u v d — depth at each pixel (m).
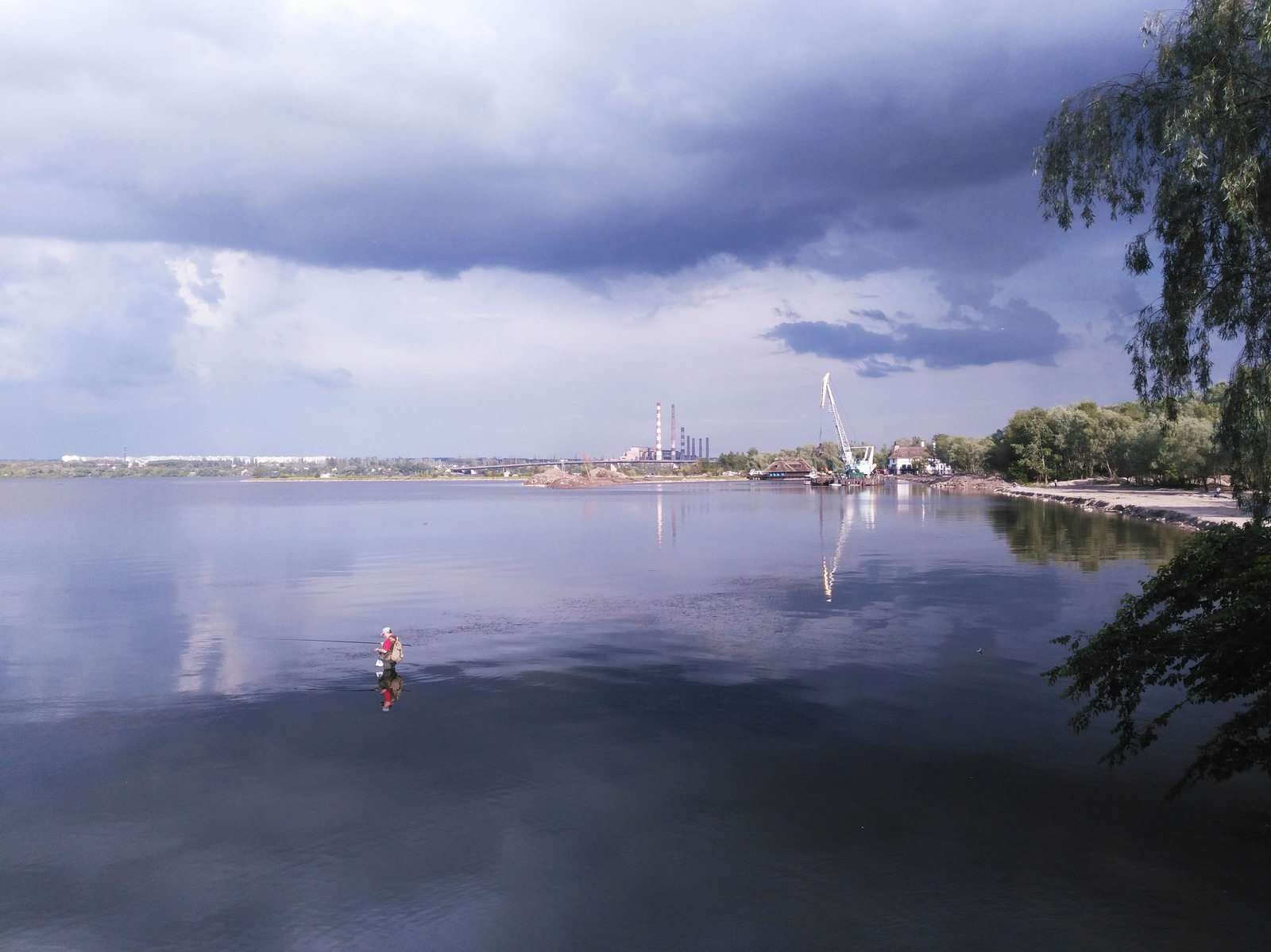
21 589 47.59
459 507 152.00
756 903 12.50
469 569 55.03
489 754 18.81
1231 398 19.55
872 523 89.88
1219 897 12.38
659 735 19.94
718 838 14.59
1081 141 19.19
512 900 12.71
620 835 14.75
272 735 20.39
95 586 48.88
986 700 22.50
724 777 17.25
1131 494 118.94
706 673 25.91
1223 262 18.23
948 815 15.31
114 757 19.02
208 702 23.48
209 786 17.19
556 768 17.92
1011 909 12.19
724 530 84.56
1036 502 129.50
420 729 20.75
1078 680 15.53
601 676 25.61
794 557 58.31
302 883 13.34
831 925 11.90
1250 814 15.15
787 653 28.44
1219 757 13.89
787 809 15.67
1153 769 17.39
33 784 17.36
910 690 23.53
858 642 30.05
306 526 103.88
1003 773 17.30
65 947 11.76
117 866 13.93
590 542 74.88
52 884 13.41
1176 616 15.01
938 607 36.69
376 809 15.95
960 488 182.12
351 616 37.34
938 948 11.30
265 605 40.97
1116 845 14.05
